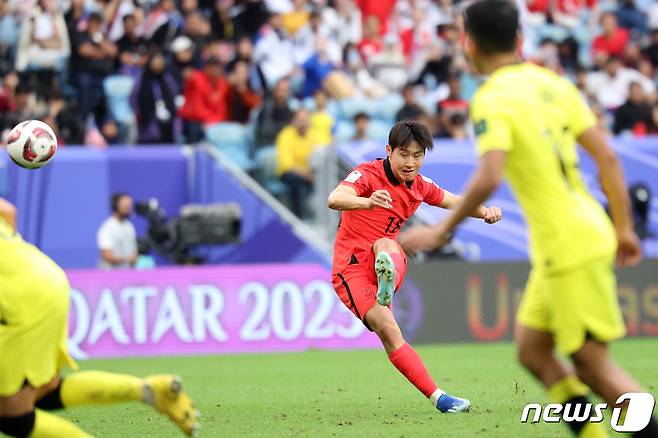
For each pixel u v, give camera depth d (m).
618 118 68.94
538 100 18.06
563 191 17.92
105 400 19.53
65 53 66.19
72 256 60.03
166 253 57.34
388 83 71.75
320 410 28.92
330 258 59.41
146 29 69.38
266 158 63.09
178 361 48.81
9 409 19.16
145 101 64.06
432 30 77.12
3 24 68.00
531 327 18.62
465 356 47.06
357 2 75.75
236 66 66.31
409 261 54.72
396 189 27.69
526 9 79.75
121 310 52.91
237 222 56.97
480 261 55.25
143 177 61.44
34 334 19.19
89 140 63.91
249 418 27.48
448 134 65.31
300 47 72.25
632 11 81.75
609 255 17.75
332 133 66.88
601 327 17.62
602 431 18.67
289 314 54.22
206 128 64.88
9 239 19.59
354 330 54.66
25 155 21.80
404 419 26.22
